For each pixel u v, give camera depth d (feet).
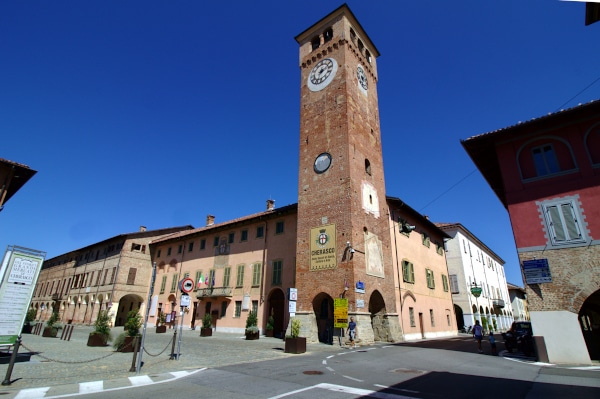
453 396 27.50
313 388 29.81
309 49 110.63
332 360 47.37
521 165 54.85
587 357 43.80
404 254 100.22
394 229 98.48
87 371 36.96
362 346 67.67
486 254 181.47
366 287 77.00
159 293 139.95
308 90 104.27
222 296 110.11
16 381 31.12
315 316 79.05
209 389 29.37
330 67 100.27
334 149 88.94
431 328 105.50
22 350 51.67
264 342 75.56
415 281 102.47
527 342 54.85
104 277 149.59
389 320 82.23
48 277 210.59
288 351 55.36
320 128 95.04
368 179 91.81
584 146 50.24
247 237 113.39
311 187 90.02
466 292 134.72
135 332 56.39
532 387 30.58
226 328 107.14
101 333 62.59
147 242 152.87
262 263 105.19
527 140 55.06
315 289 79.20
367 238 82.94
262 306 99.96
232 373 37.04
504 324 178.09
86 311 154.51
